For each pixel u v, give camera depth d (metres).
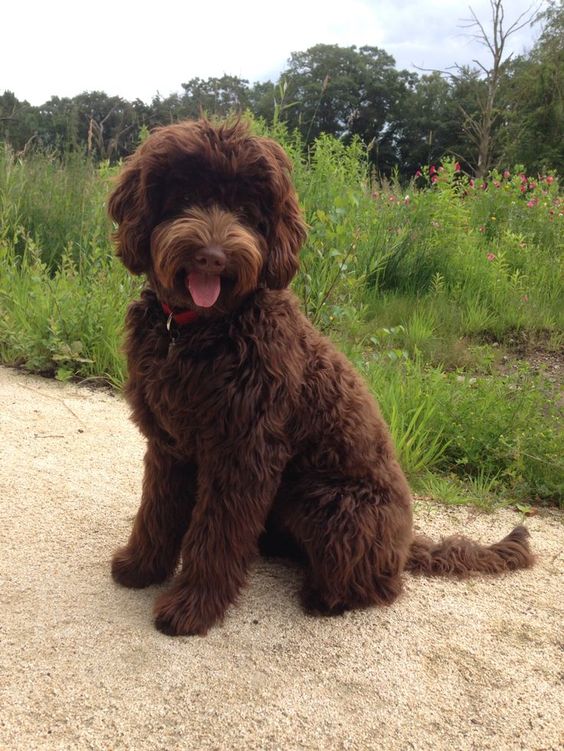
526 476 1.69
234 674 0.93
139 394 1.04
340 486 1.08
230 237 0.91
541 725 0.89
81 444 1.62
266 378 0.97
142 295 1.06
